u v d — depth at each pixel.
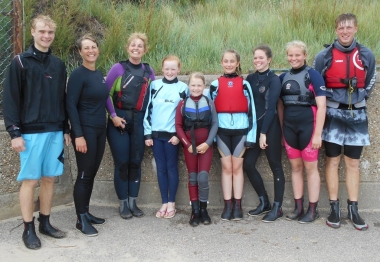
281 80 4.18
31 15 5.81
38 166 3.55
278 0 7.38
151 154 4.64
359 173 4.41
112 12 6.46
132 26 6.30
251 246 3.70
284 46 5.75
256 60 4.12
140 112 4.25
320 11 6.39
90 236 3.91
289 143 4.14
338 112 4.02
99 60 5.56
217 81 4.22
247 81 4.26
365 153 4.43
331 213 4.12
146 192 4.72
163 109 4.21
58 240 3.83
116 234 3.97
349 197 4.14
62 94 3.68
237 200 4.31
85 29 6.25
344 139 4.04
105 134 4.03
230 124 4.15
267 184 4.56
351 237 3.85
